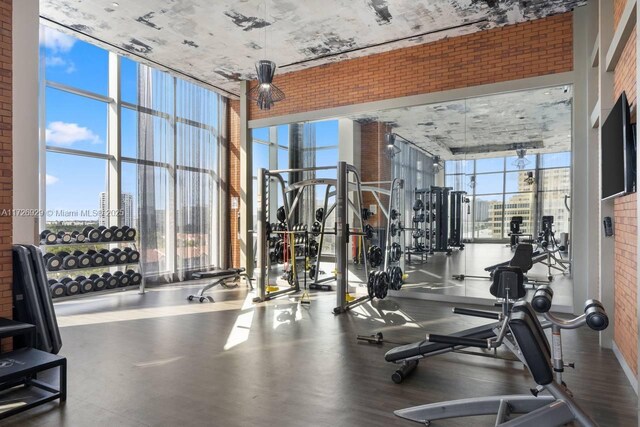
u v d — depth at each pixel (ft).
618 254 10.31
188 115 23.30
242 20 15.75
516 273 8.01
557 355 6.74
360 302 16.85
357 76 19.42
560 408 6.05
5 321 9.29
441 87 17.35
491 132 16.67
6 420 7.14
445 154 17.61
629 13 7.66
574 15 14.69
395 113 18.78
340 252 15.56
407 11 14.99
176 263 22.71
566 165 15.26
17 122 10.54
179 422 7.07
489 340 7.48
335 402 7.86
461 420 7.18
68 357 10.41
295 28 16.38
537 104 15.84
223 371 9.46
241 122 23.06
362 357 10.43
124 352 10.81
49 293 10.66
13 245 10.37
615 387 8.61
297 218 22.24
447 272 17.51
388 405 7.75
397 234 18.75
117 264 18.40
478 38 16.57
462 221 17.22
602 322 6.08
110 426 6.95
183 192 23.07
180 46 18.15
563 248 15.24
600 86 10.61
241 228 23.43
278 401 7.89
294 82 21.29
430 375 9.25
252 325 13.56
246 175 23.07
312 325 13.57
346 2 14.42
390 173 18.93
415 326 13.47
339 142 20.43
